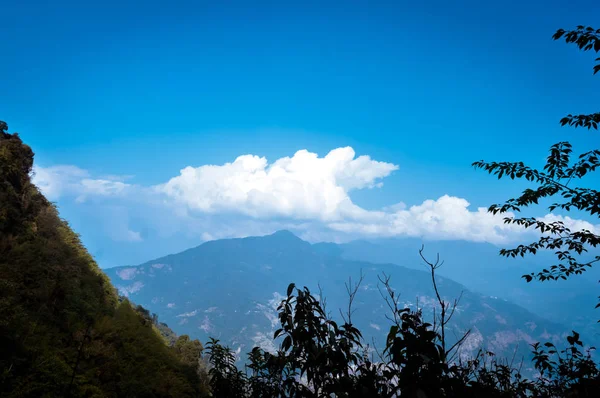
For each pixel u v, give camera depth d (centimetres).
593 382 346
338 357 291
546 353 458
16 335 1045
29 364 991
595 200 648
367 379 275
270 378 357
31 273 1427
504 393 324
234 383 523
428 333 257
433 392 251
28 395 895
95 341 1358
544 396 362
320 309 312
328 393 291
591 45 561
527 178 714
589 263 672
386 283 293
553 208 729
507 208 743
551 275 686
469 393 267
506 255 738
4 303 1142
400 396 257
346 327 306
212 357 553
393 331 265
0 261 1424
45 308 1304
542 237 716
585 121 621
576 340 451
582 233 671
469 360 340
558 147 671
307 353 310
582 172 659
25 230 1675
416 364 253
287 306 322
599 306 484
